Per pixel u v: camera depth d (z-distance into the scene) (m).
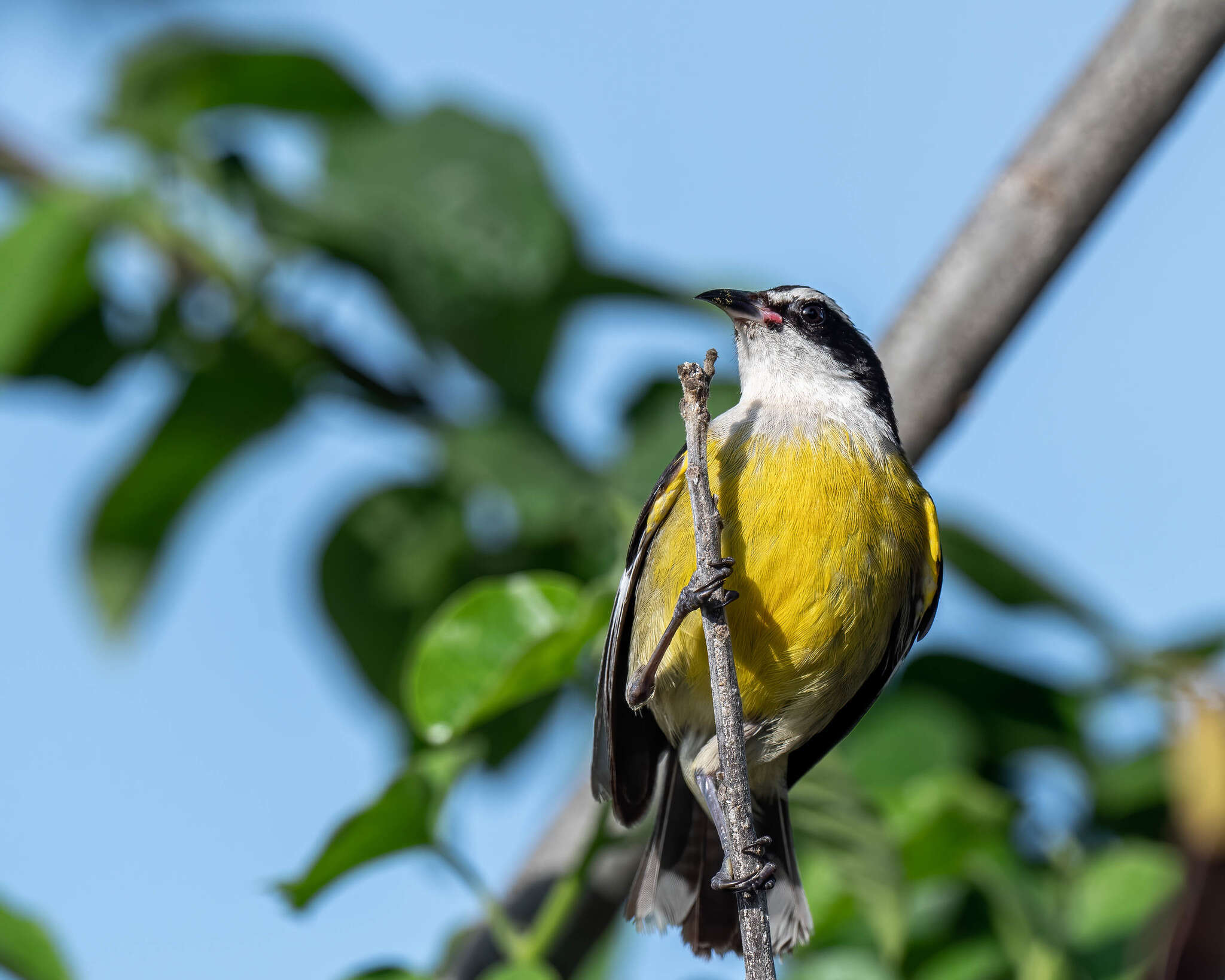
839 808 8.19
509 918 8.59
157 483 9.28
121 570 9.52
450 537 9.05
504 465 8.44
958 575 9.44
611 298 9.12
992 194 8.52
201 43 9.17
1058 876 8.45
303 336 8.96
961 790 8.24
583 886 7.98
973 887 8.65
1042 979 8.02
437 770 7.82
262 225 8.82
